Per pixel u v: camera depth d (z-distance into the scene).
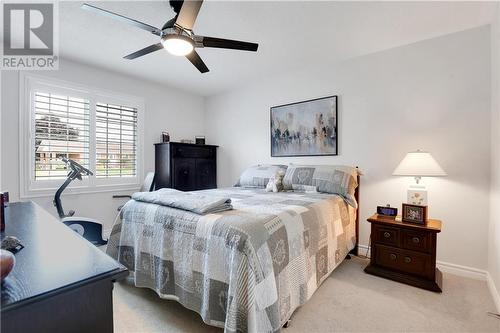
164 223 1.76
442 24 2.28
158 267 1.75
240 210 1.77
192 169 4.07
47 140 2.96
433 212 2.51
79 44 2.69
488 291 2.05
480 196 2.28
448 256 2.44
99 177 3.41
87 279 0.58
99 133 3.40
